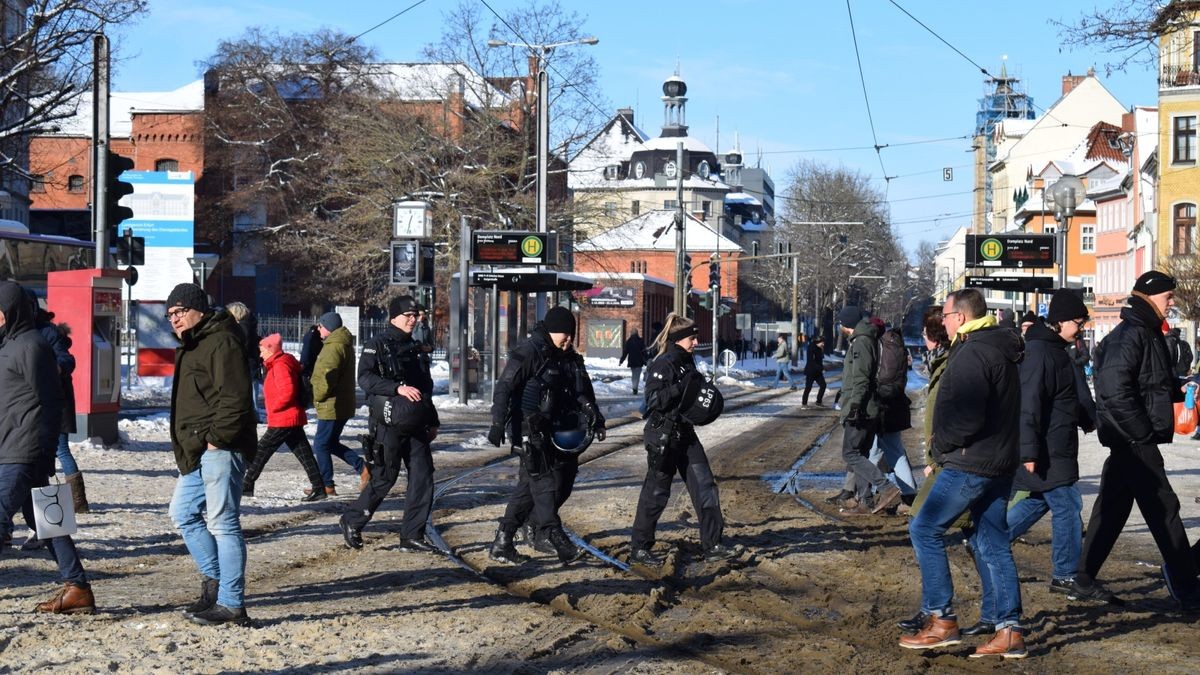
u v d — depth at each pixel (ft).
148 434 65.62
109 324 59.36
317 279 220.43
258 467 44.04
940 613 23.50
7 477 24.38
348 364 45.37
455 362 103.65
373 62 229.25
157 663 21.30
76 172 262.26
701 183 421.59
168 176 133.59
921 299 548.31
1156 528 27.12
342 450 45.21
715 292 170.60
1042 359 27.55
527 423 31.63
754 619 26.04
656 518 32.32
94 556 32.07
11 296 24.71
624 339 222.07
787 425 86.99
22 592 27.43
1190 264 145.48
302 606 26.40
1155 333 27.25
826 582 30.14
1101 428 27.73
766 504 44.75
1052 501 28.45
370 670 21.24
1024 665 22.66
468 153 162.91
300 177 222.89
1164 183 177.99
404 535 33.60
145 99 280.31
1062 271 86.79
